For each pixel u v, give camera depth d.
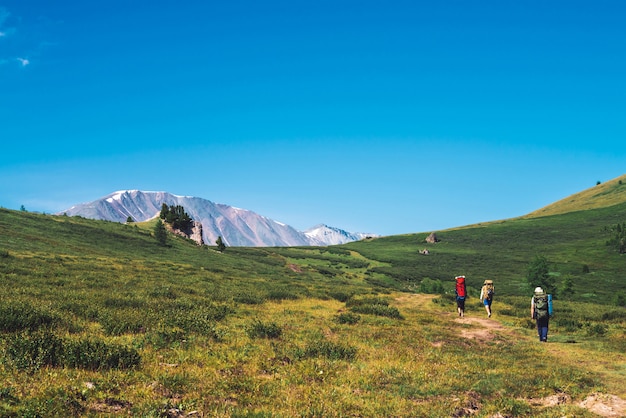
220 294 27.66
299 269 109.44
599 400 9.23
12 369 8.08
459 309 25.03
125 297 21.06
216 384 8.88
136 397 7.51
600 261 137.75
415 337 17.02
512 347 16.00
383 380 10.44
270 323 17.19
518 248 174.38
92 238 76.81
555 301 38.72
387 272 129.00
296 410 7.83
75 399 6.88
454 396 9.59
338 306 27.97
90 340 10.73
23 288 20.44
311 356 12.66
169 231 116.56
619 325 22.16
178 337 13.21
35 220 79.88
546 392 9.98
